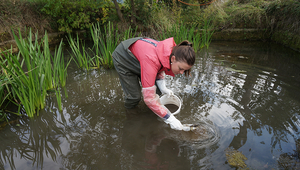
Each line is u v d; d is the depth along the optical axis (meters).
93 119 2.09
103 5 5.21
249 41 5.48
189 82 2.87
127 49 1.77
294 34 4.52
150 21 5.49
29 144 1.75
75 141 1.77
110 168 1.47
